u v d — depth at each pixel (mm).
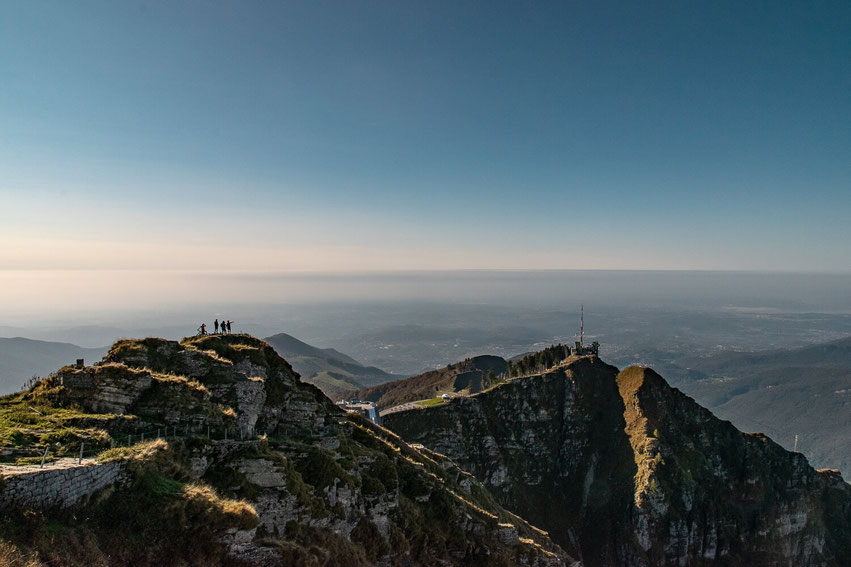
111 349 48812
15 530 22391
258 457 40656
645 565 138750
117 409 39562
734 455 164875
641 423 164750
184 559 28328
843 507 168625
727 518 149125
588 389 181250
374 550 47156
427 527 55281
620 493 152500
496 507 89875
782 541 150625
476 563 56562
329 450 51625
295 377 64625
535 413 172000
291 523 39750
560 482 162000
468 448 151125
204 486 34688
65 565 22812
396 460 61406
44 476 24719
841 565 154000
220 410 45625
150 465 32188
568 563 89375
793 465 167625
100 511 27359
